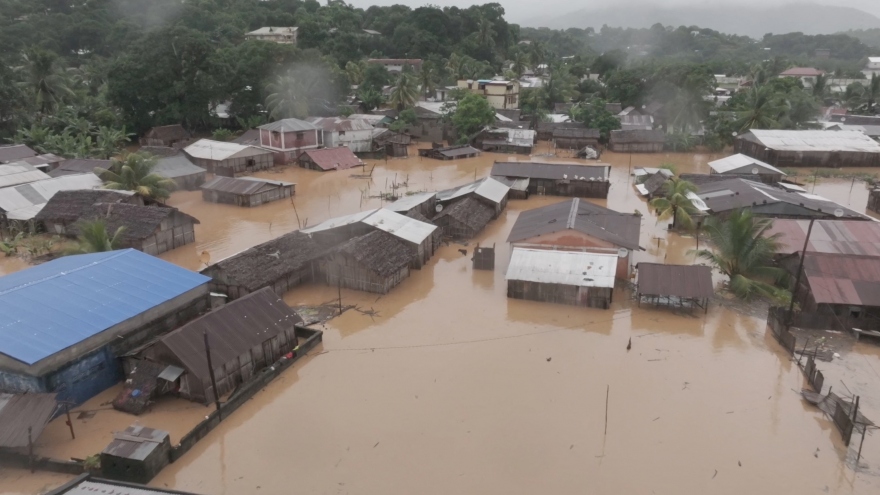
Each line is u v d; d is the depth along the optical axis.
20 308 27.58
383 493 22.39
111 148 79.56
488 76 148.75
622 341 33.94
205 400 27.11
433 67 137.25
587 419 26.89
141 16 142.88
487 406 27.78
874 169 84.06
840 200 67.44
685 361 31.84
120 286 30.88
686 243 50.91
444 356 32.22
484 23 168.25
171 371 26.94
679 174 72.00
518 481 23.08
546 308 38.06
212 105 100.31
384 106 120.75
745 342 33.94
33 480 22.72
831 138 87.94
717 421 26.83
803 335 34.75
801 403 28.23
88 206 49.72
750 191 55.50
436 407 27.69
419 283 41.94
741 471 23.70
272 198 63.03
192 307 32.62
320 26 152.88
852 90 129.38
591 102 115.50
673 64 126.25
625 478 23.28
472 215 52.75
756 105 96.06
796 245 41.03
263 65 99.69
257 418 26.86
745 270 40.00
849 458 24.48
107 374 28.27
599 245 41.28
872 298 34.75
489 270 44.16
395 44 165.50
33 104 82.00
